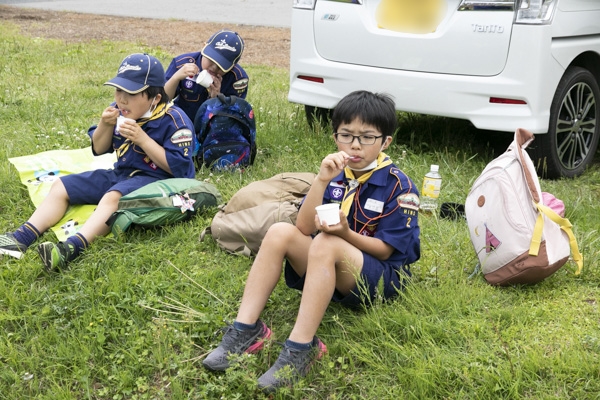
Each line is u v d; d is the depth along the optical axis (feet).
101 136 15.10
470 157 18.88
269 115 22.12
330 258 10.43
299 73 19.62
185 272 13.07
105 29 42.93
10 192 16.35
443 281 12.42
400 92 18.10
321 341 10.87
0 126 21.22
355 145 10.96
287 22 47.62
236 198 14.11
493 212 12.17
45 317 11.85
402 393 9.87
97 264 13.15
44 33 40.81
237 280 12.69
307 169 17.80
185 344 11.05
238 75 19.12
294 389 10.00
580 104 18.39
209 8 53.88
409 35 17.80
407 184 11.23
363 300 11.05
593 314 11.59
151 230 14.52
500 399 9.66
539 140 17.47
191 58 18.90
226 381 10.29
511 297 12.10
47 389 10.39
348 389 10.21
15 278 12.94
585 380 9.94
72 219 14.69
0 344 11.16
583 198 16.39
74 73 29.37
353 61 18.63
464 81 17.30
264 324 10.87
